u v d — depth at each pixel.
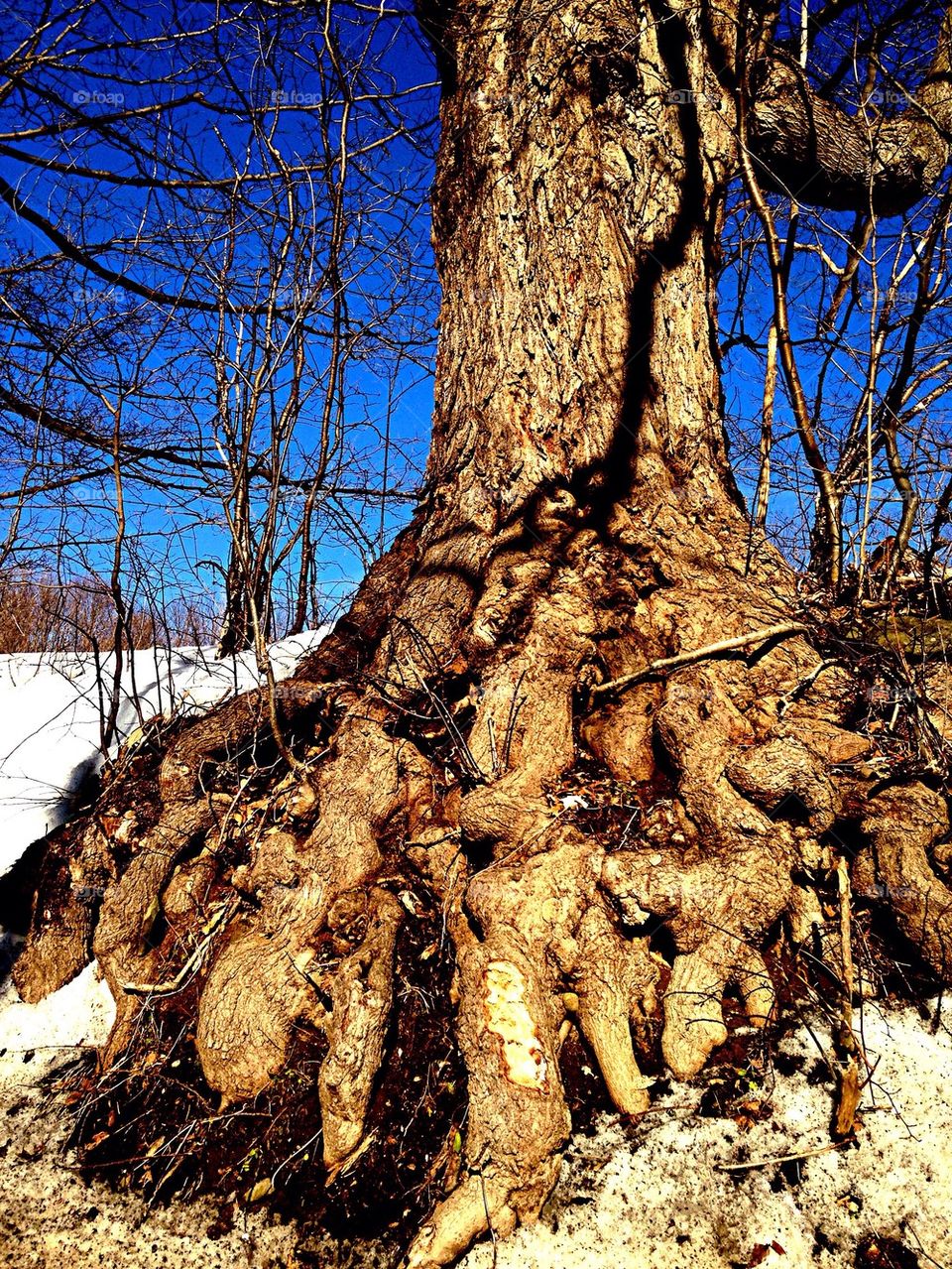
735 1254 1.87
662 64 3.52
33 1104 2.35
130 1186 2.13
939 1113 2.08
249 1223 2.02
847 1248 1.88
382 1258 1.91
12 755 3.47
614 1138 2.06
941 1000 2.29
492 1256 1.88
